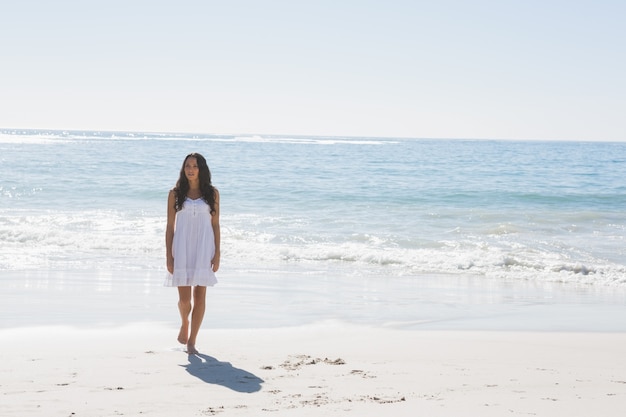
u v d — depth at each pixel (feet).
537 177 122.52
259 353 21.54
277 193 91.56
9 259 46.14
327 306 32.55
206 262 21.53
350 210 77.36
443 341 24.45
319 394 16.26
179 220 21.57
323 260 50.14
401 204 82.74
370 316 30.17
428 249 54.49
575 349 23.18
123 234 59.00
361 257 50.11
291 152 238.27
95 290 35.19
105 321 27.22
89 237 56.08
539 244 57.16
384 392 16.55
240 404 15.25
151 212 73.31
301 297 35.01
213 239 21.84
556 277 44.11
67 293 34.09
